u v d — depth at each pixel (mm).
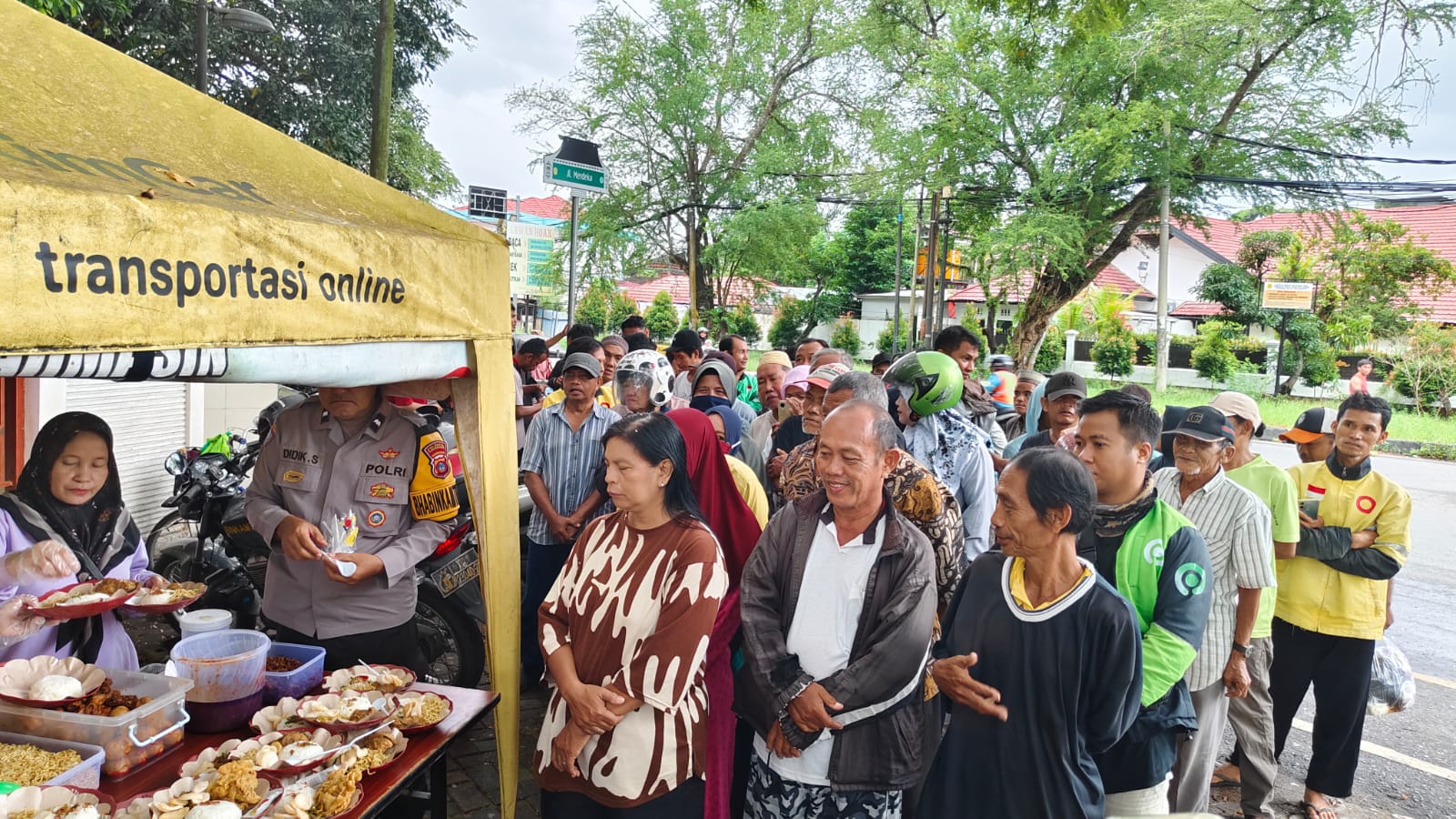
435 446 2838
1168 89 15969
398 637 2840
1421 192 14609
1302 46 15328
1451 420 17344
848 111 20891
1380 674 3340
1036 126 17203
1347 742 3193
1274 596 3061
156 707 1962
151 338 1596
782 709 2074
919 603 2029
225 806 1660
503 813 2783
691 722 2131
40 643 2227
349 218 2258
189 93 2338
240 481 4332
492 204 13516
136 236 1562
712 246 20594
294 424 2826
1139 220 17875
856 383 2791
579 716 2062
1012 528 1775
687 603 2053
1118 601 1762
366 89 13406
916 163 18188
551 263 20516
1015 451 4254
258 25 8625
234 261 1779
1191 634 2016
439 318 2508
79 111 1937
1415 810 3346
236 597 4227
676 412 2604
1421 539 8227
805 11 19922
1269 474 3078
